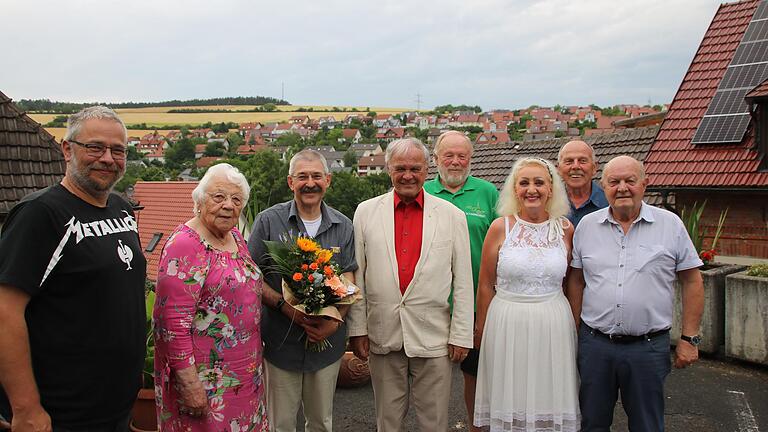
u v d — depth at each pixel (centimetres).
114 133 241
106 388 239
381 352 340
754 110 863
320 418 340
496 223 350
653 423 323
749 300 549
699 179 893
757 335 546
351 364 497
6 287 215
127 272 246
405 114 15212
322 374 332
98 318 234
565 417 331
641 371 318
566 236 347
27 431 220
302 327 324
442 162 401
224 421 272
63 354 229
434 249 337
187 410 266
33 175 1062
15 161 1056
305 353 329
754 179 844
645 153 1013
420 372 342
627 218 327
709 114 945
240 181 279
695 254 323
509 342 332
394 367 343
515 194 346
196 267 263
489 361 343
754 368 552
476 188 404
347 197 3500
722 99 950
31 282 219
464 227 348
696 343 327
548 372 331
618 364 322
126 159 249
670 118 1028
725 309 573
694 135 944
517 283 335
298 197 337
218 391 271
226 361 273
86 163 236
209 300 268
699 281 326
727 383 517
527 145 1242
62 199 233
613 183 321
